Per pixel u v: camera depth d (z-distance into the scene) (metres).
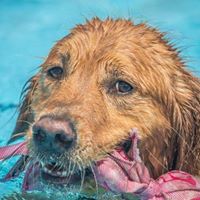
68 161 5.45
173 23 11.52
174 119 6.23
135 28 6.47
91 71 6.04
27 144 5.58
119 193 5.70
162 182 5.64
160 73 6.18
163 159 6.20
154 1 12.27
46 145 5.36
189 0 12.50
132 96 6.00
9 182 6.63
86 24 6.59
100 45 6.18
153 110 6.06
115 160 5.67
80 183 5.65
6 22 11.99
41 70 6.54
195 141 6.34
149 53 6.23
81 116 5.62
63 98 5.79
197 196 5.59
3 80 10.41
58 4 12.30
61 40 6.51
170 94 6.21
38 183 5.69
